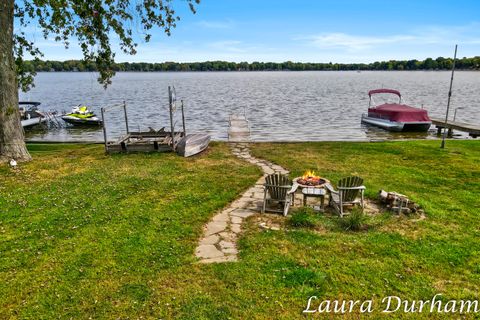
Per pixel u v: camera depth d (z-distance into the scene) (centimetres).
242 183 1149
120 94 7625
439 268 627
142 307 532
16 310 528
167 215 877
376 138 2570
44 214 887
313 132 2816
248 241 738
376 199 991
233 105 4959
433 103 5016
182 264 650
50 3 1291
